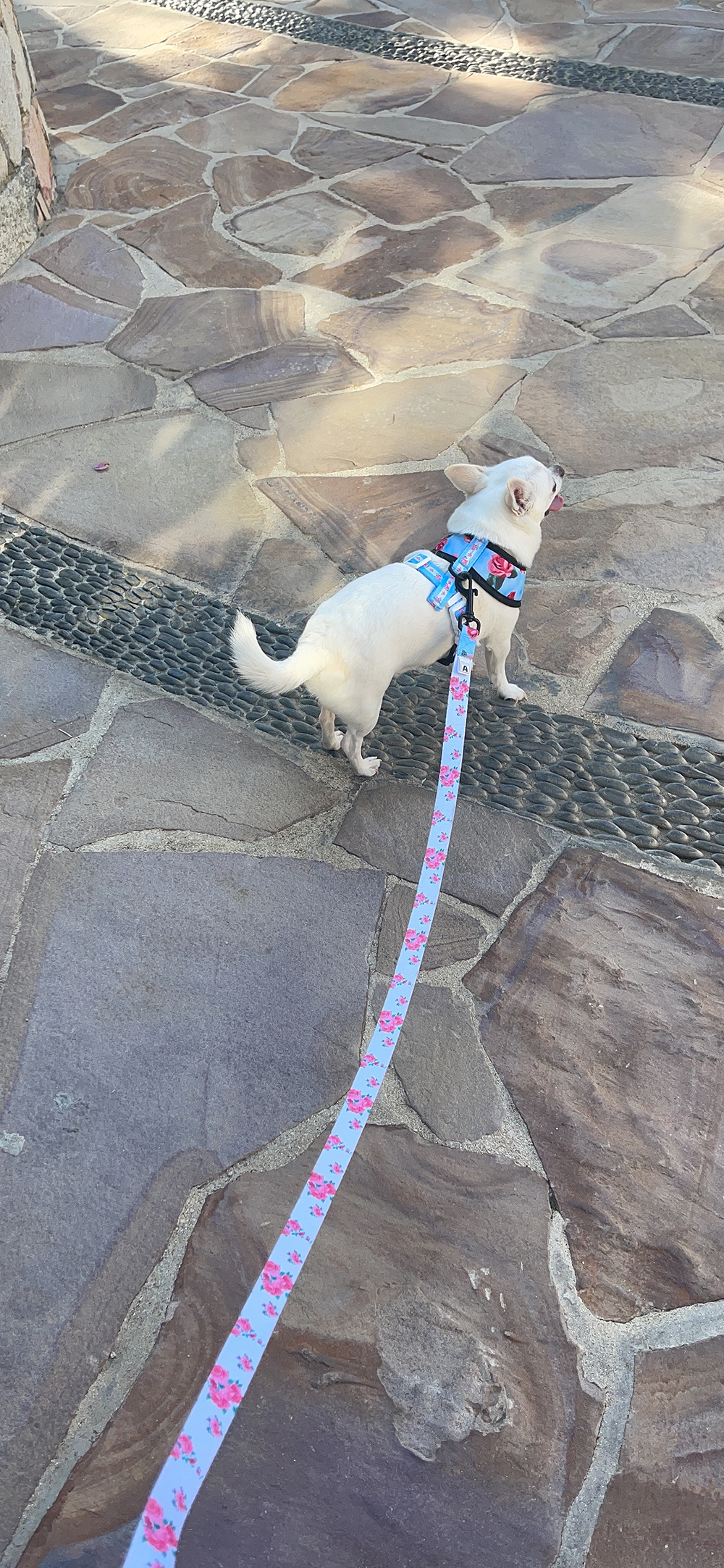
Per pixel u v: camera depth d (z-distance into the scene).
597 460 3.44
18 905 2.34
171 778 2.62
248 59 6.62
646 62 5.97
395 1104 1.97
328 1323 1.69
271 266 4.64
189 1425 1.07
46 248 4.94
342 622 2.16
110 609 3.12
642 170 5.04
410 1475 1.54
